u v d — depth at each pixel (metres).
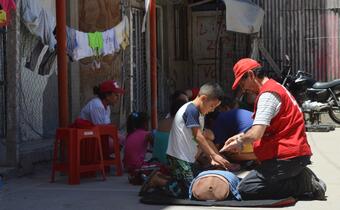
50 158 9.88
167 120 8.40
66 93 8.77
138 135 8.58
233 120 8.28
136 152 8.46
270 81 6.73
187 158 7.08
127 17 13.10
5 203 7.05
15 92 8.68
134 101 15.07
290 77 16.09
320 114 16.02
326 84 15.59
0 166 8.80
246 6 16.20
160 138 8.30
